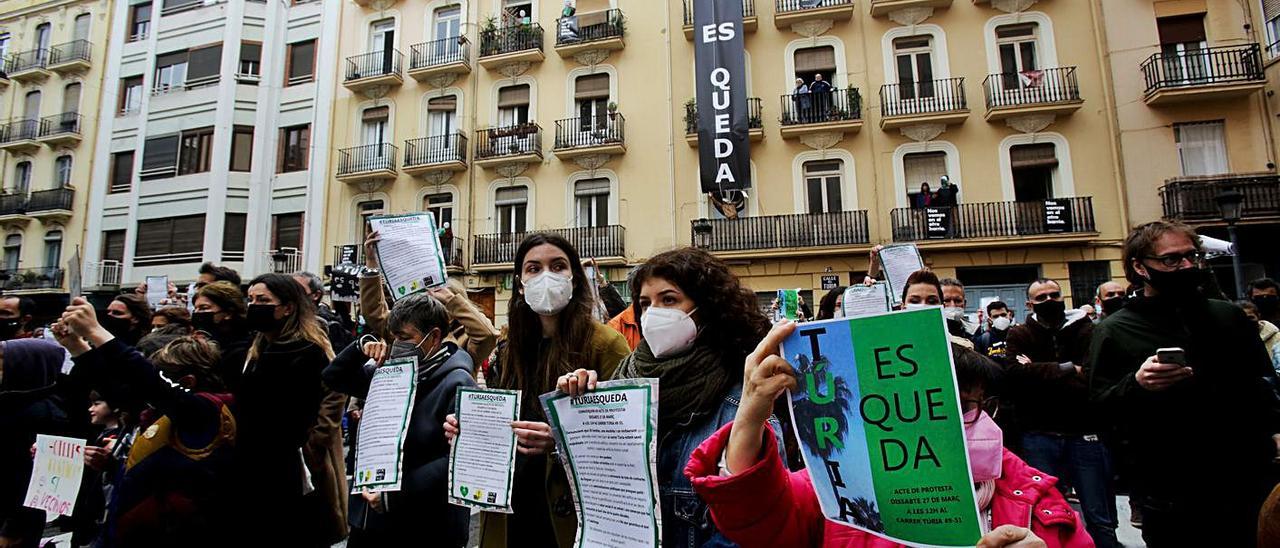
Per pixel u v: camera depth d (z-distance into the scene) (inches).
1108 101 513.7
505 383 106.8
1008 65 548.4
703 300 83.4
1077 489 151.3
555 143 625.6
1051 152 525.7
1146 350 99.3
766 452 57.5
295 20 724.7
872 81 565.3
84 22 803.4
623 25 626.2
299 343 119.5
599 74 633.0
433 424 110.0
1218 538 91.1
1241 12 495.2
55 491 123.8
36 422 152.3
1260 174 472.1
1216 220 465.4
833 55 581.3
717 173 541.6
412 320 115.9
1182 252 97.8
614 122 605.9
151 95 745.6
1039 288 171.6
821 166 569.0
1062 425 151.6
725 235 559.2
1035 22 542.3
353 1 703.1
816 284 543.8
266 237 686.5
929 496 51.4
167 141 725.9
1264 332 184.7
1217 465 92.1
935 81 549.3
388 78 663.1
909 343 53.1
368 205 674.2
